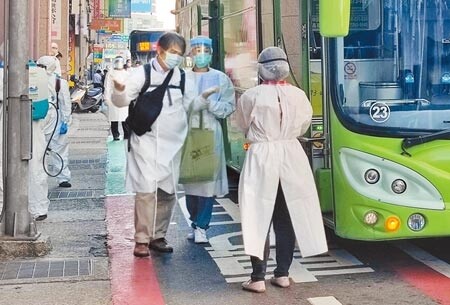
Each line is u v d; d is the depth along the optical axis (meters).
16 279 5.97
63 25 27.78
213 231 7.94
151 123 6.46
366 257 6.74
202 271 6.36
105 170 12.28
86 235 7.60
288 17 6.57
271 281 5.88
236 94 8.95
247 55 8.38
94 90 27.86
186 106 6.70
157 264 6.58
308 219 5.49
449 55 5.85
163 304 5.46
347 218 5.80
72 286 5.81
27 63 6.68
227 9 9.54
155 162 6.50
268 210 5.43
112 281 6.02
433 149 5.73
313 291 5.72
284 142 5.50
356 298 5.54
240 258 6.79
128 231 7.83
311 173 5.58
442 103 5.81
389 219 5.70
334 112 5.79
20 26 6.64
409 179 5.71
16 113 6.66
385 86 5.79
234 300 5.53
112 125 16.94
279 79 5.57
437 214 5.70
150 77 6.48
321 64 6.00
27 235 6.72
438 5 5.86
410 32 5.84
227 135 9.73
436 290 5.71
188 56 8.27
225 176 7.16
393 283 5.92
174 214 8.73
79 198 9.68
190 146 6.82
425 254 6.82
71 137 17.89
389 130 5.73
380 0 5.82
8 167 6.70
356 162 5.75
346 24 5.35
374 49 5.81
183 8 13.60
